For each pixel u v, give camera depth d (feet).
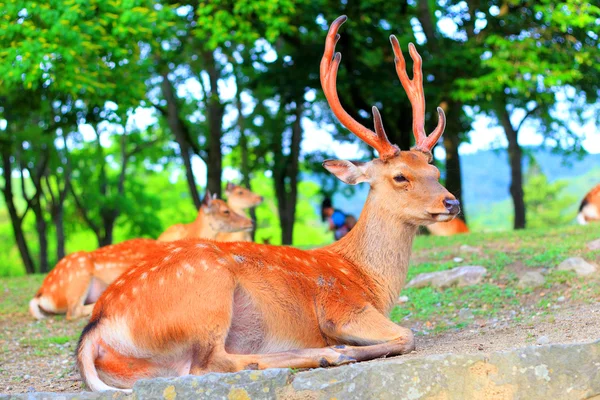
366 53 68.33
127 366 15.26
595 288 23.93
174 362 15.28
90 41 38.88
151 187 111.86
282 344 16.11
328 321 16.42
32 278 40.32
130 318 15.14
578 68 59.16
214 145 69.26
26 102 55.67
